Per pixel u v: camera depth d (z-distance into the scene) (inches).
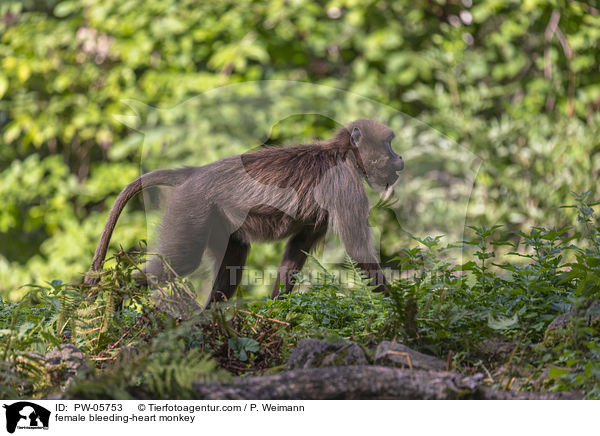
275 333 206.2
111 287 208.1
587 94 600.4
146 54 597.9
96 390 153.3
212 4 605.9
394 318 202.8
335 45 620.1
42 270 592.1
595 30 597.0
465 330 202.2
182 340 185.2
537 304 217.3
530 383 175.9
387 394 158.1
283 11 590.6
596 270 202.1
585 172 518.3
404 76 587.5
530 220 508.1
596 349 164.4
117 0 604.7
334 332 216.1
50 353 186.1
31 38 618.2
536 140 547.5
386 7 610.2
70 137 608.4
